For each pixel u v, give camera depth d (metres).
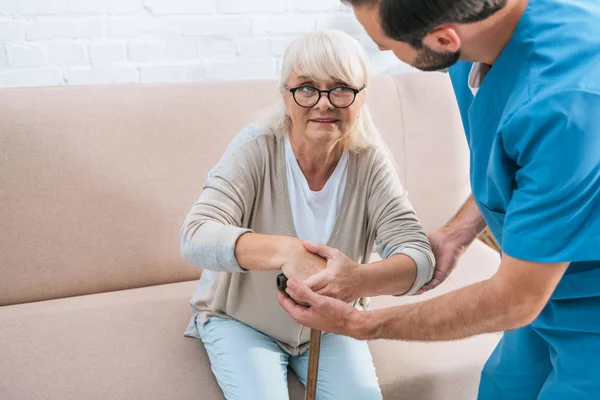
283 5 2.28
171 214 1.91
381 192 1.58
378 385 1.59
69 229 1.82
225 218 1.48
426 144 2.13
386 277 1.45
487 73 1.20
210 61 2.27
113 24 2.12
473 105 1.23
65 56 2.11
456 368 1.70
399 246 1.52
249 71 2.33
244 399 1.51
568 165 1.04
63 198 1.81
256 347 1.59
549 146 1.04
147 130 1.88
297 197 1.56
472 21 1.04
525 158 1.10
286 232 1.57
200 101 1.94
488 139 1.23
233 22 2.25
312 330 1.43
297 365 1.65
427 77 2.16
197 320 1.71
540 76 1.08
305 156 1.53
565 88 1.04
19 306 1.79
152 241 1.90
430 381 1.68
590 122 1.03
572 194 1.05
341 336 1.65
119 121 1.86
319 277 1.37
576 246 1.07
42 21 2.05
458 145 2.17
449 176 2.17
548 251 1.08
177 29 2.20
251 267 1.42
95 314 1.77
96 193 1.83
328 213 1.58
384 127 2.07
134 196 1.87
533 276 1.10
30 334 1.68
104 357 1.63
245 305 1.61
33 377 1.56
